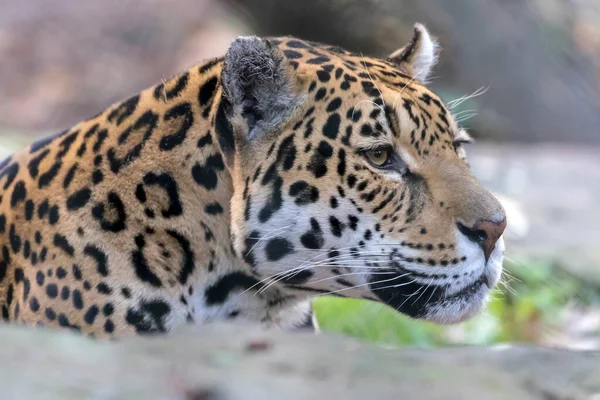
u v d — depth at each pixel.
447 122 11.05
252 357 6.63
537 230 23.62
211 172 10.84
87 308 10.70
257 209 10.49
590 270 21.06
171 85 11.48
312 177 10.43
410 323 17.77
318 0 35.06
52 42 47.91
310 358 6.64
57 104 44.31
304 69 10.72
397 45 35.97
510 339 18.52
